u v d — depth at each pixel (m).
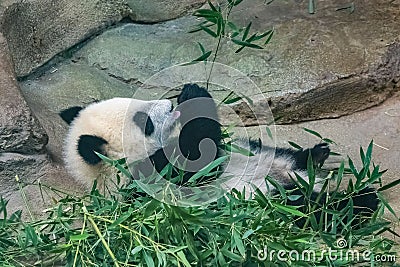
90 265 3.85
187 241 3.65
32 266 4.06
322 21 6.36
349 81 5.85
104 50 6.47
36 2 6.21
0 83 5.19
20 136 4.98
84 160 5.24
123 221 3.85
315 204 4.23
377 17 6.35
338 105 5.93
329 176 4.46
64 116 5.66
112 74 6.38
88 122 5.40
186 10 6.86
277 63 6.00
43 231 4.60
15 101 5.05
